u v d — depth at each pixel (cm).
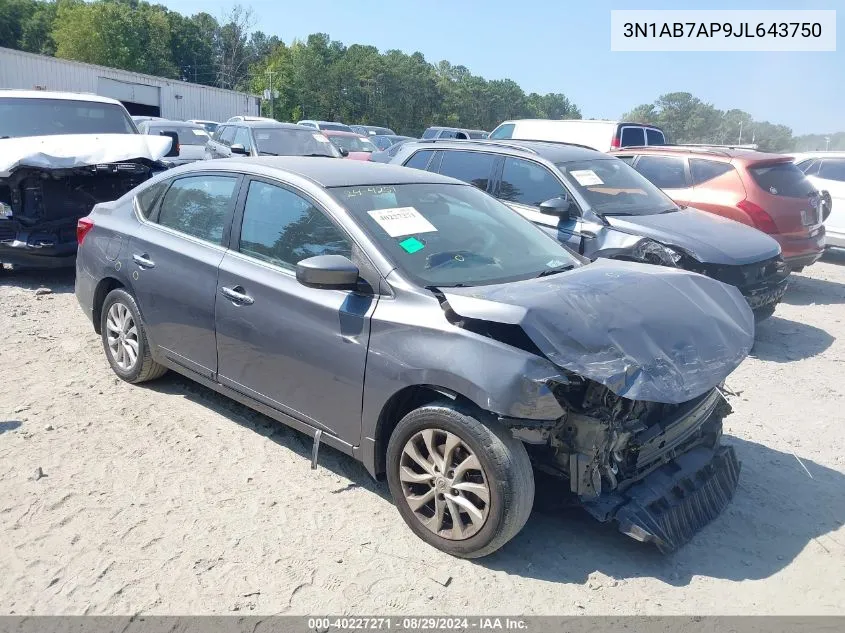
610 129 1391
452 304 327
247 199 434
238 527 355
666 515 346
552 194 727
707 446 408
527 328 308
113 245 511
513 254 413
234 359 425
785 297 983
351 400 365
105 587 307
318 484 400
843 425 529
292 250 401
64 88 3494
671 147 979
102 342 588
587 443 322
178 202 484
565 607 310
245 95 4684
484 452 317
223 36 10912
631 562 345
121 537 342
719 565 345
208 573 320
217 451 431
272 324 397
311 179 411
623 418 333
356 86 10200
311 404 388
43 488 379
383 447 366
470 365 315
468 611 304
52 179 797
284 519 364
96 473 398
